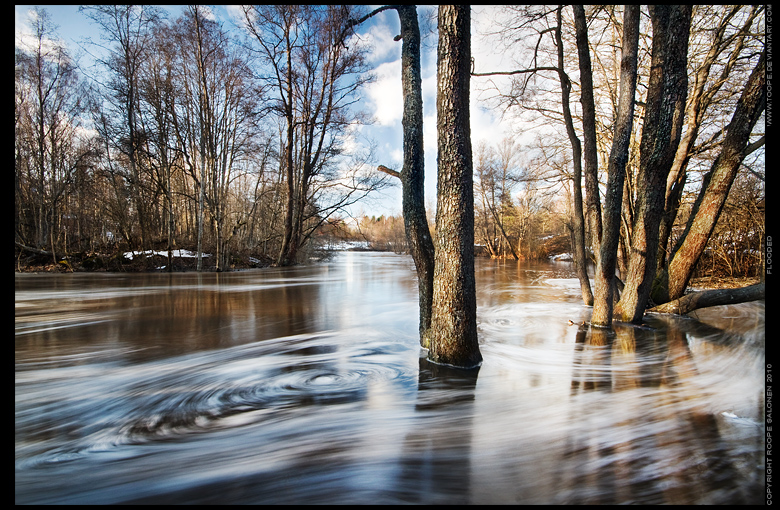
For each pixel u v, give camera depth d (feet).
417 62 19.76
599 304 25.34
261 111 76.74
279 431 11.40
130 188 76.13
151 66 75.20
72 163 84.28
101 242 83.76
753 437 11.04
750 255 48.19
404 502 8.20
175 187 100.94
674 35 22.43
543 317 29.78
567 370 17.10
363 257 171.73
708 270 51.67
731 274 48.67
